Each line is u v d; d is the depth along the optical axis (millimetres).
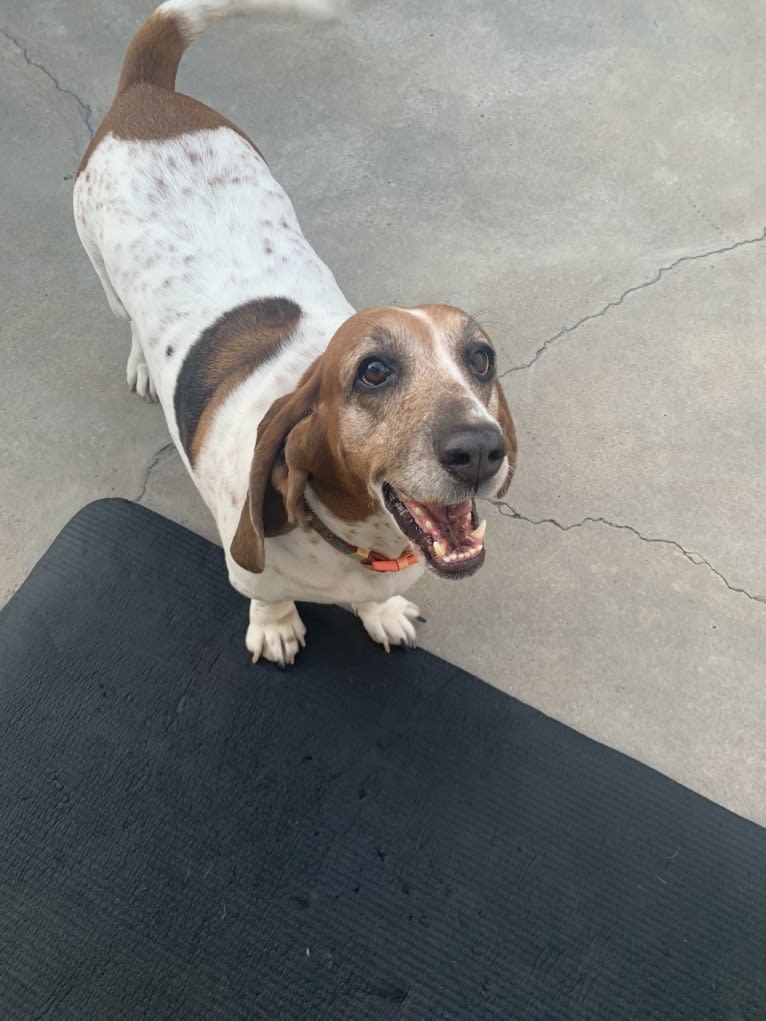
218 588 898
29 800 790
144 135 836
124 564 910
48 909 742
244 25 1337
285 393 682
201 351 743
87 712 831
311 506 635
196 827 777
